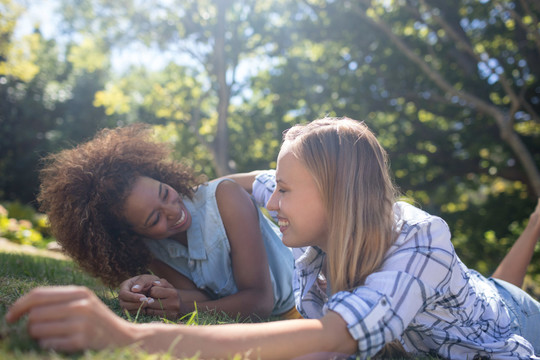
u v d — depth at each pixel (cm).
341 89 1349
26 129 2708
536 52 1211
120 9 1545
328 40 1389
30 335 114
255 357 123
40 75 2738
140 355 110
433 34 1295
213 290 258
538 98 1236
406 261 153
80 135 2656
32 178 2680
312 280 194
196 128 1655
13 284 236
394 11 1288
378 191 161
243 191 264
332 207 160
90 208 238
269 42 1552
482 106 995
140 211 236
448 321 168
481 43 1251
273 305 253
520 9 1176
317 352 129
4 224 1059
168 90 1723
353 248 156
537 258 1222
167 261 265
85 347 110
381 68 1302
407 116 1368
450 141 1356
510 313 202
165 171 254
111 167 239
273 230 283
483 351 169
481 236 1354
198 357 119
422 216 165
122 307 209
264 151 1620
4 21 1427
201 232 257
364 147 164
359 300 139
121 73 1838
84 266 258
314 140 164
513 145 973
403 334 175
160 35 1591
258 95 1627
